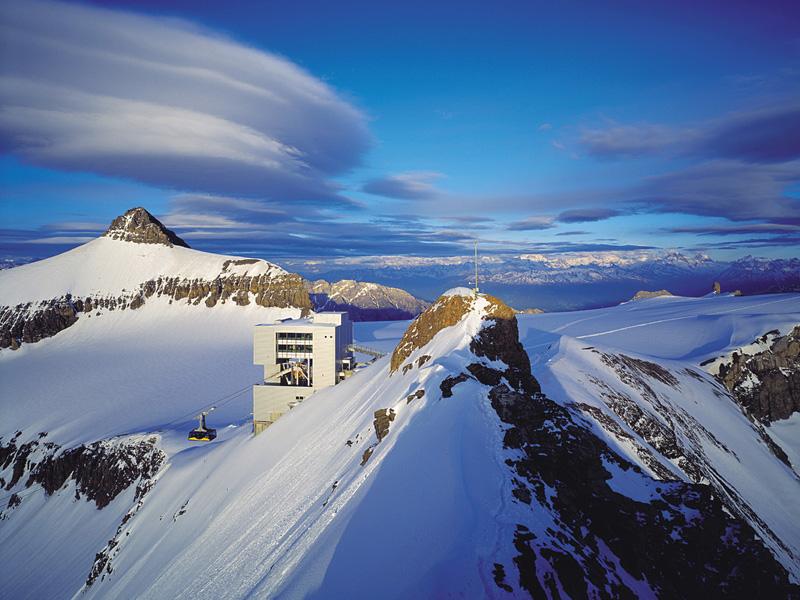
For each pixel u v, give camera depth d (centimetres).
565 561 3192
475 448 4688
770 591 3725
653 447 8575
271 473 7831
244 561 5400
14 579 11906
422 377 6438
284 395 11325
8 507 15562
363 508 4309
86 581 9688
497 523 3597
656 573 3697
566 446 4944
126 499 12669
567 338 14325
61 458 15738
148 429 15888
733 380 16125
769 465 11319
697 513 4325
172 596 6025
